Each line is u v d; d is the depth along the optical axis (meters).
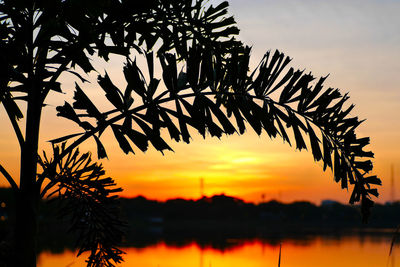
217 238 44.31
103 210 3.28
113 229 3.29
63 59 3.14
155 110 2.92
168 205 89.38
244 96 3.01
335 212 99.81
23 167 3.16
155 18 3.68
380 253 25.94
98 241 3.27
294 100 3.06
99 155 2.99
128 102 2.95
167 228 73.50
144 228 71.00
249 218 93.75
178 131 2.91
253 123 2.97
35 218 3.14
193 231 63.31
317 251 27.55
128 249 25.59
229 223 90.62
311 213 98.50
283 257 22.77
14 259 3.05
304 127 3.03
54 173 3.14
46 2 2.73
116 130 2.93
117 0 3.15
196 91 2.96
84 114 2.93
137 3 3.15
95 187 3.25
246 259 21.09
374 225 88.25
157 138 2.91
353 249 29.70
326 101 3.08
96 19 3.15
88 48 3.15
